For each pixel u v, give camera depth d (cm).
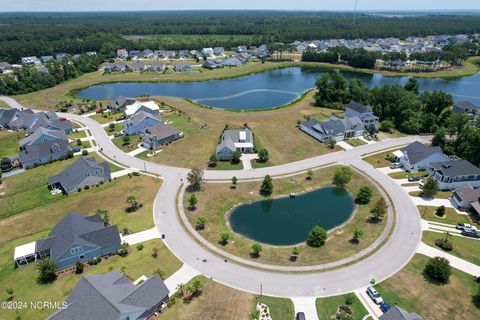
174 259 5728
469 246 5975
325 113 13150
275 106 14438
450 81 18838
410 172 8494
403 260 5666
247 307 4797
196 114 13025
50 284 5244
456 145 9588
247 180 8288
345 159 9288
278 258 5788
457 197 7119
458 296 4944
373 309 4747
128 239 6216
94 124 12162
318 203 7469
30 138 10106
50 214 7044
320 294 5019
